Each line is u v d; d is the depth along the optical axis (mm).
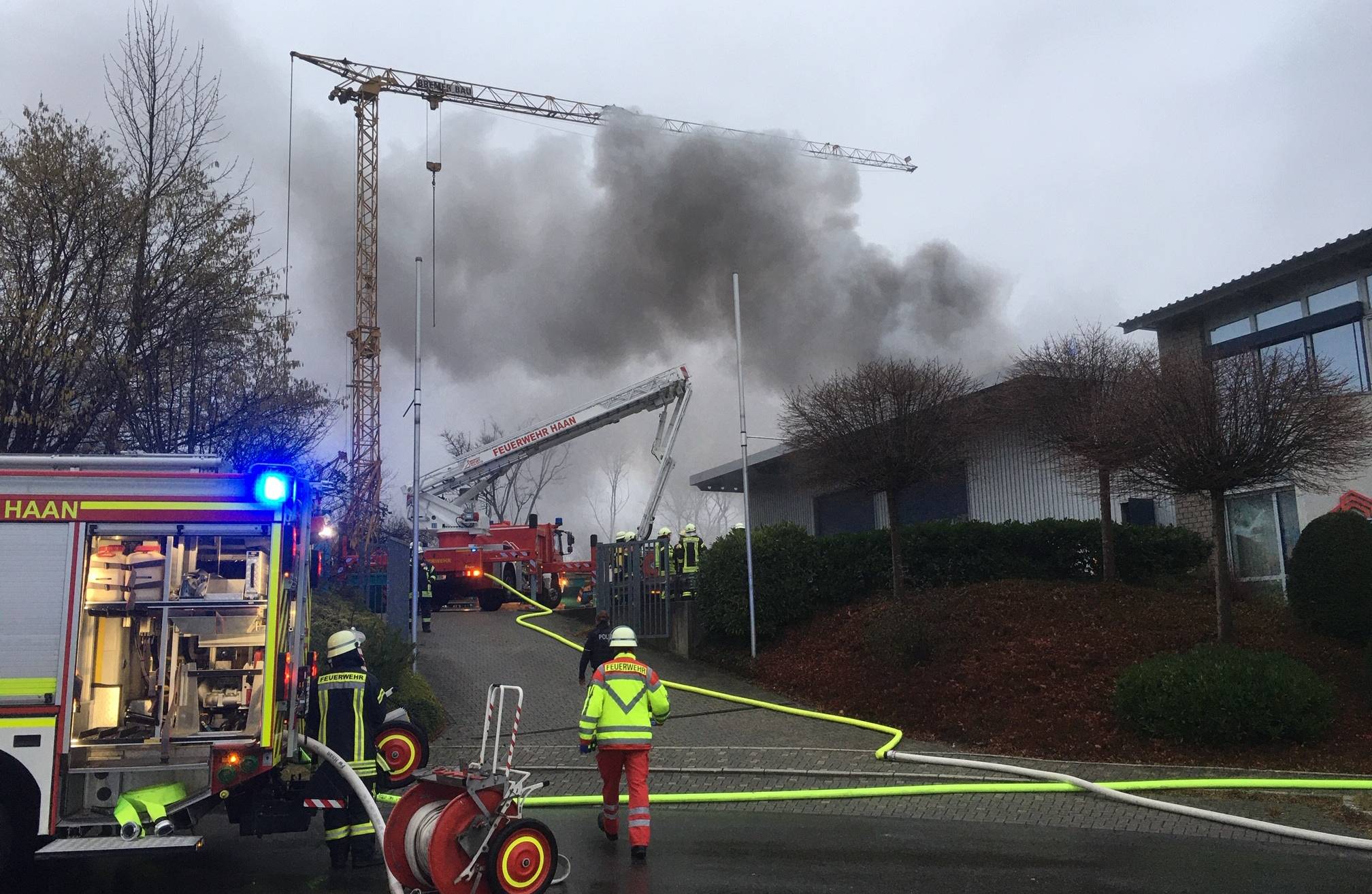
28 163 10336
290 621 6613
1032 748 10047
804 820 7969
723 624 15500
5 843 5812
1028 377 14023
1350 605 11219
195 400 11867
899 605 13602
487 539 25422
